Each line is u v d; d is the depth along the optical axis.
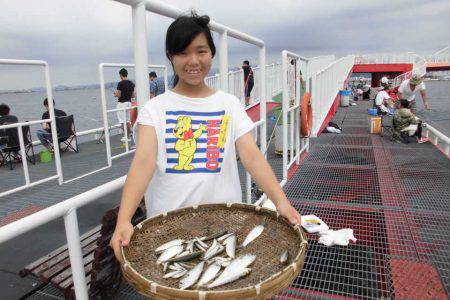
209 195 1.60
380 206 3.83
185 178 1.57
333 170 5.25
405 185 4.54
